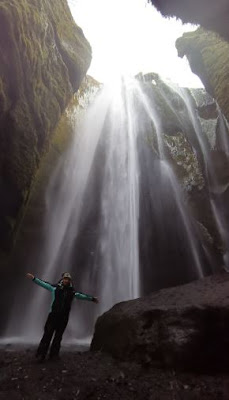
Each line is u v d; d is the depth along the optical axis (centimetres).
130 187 2062
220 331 556
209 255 1997
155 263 1944
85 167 1908
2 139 1194
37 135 1328
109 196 1967
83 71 1558
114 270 1833
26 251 1551
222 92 1521
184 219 2058
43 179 1628
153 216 2039
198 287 751
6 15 1026
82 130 1972
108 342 668
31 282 1558
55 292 612
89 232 1841
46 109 1348
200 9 823
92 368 555
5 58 1083
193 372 519
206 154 2316
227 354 541
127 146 2164
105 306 1739
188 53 1922
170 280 1933
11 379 498
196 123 2425
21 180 1295
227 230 2094
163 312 604
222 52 1616
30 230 1570
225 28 870
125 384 484
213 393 448
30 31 1173
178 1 826
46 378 504
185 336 545
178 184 2112
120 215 1962
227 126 2309
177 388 467
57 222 1717
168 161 2164
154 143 2195
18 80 1152
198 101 2527
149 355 560
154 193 2094
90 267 1791
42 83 1308
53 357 600
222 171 2216
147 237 1984
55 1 1451
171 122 2269
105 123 2170
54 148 1708
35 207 1591
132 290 1839
